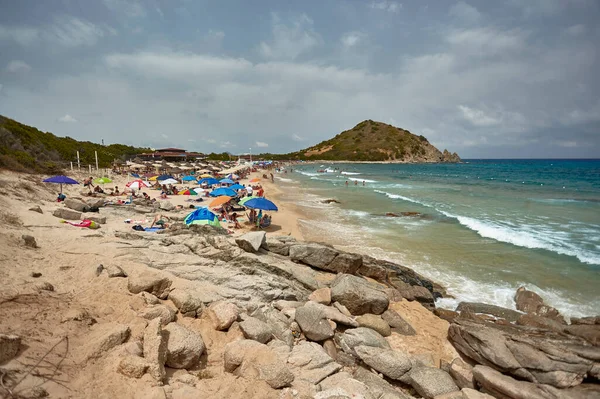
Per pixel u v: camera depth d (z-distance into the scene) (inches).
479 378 260.4
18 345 177.6
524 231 779.4
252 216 826.8
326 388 225.3
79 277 309.7
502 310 421.4
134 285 292.7
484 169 4151.1
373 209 1123.9
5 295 234.1
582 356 281.4
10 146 1289.4
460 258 610.5
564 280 512.4
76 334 211.3
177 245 460.8
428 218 956.6
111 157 2568.9
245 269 415.8
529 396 234.5
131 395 177.2
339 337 317.4
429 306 436.5
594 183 2006.6
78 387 171.9
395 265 540.1
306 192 1649.9
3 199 615.8
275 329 306.8
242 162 3900.1
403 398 236.1
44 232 459.2
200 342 239.3
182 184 1717.5
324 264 494.3
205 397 194.1
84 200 877.2
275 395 205.0
